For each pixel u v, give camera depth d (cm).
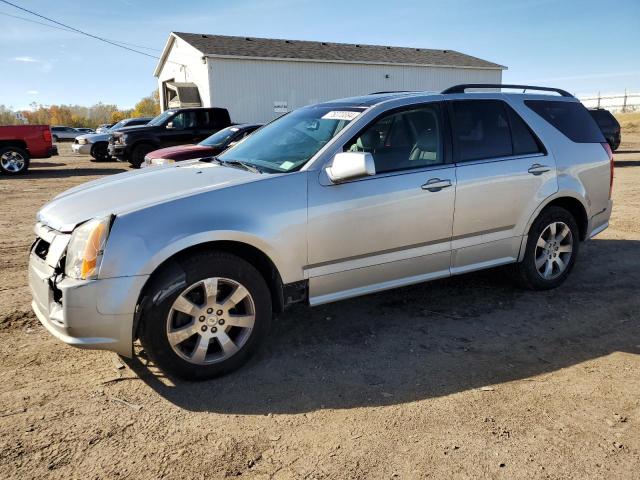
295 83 2519
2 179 1396
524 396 312
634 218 809
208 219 318
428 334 399
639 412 295
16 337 393
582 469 248
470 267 433
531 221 456
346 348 376
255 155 414
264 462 255
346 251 367
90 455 259
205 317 323
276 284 352
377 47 3098
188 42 2464
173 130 1652
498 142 443
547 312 441
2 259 607
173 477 244
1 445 265
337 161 347
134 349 348
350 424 286
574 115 508
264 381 331
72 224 313
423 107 414
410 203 386
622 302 463
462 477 243
